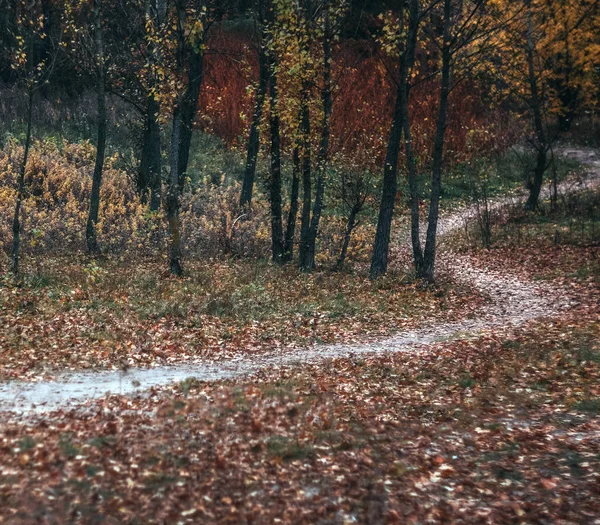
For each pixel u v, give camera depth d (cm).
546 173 4559
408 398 1091
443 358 1405
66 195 3062
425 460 807
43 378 1140
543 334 1634
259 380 1191
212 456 760
